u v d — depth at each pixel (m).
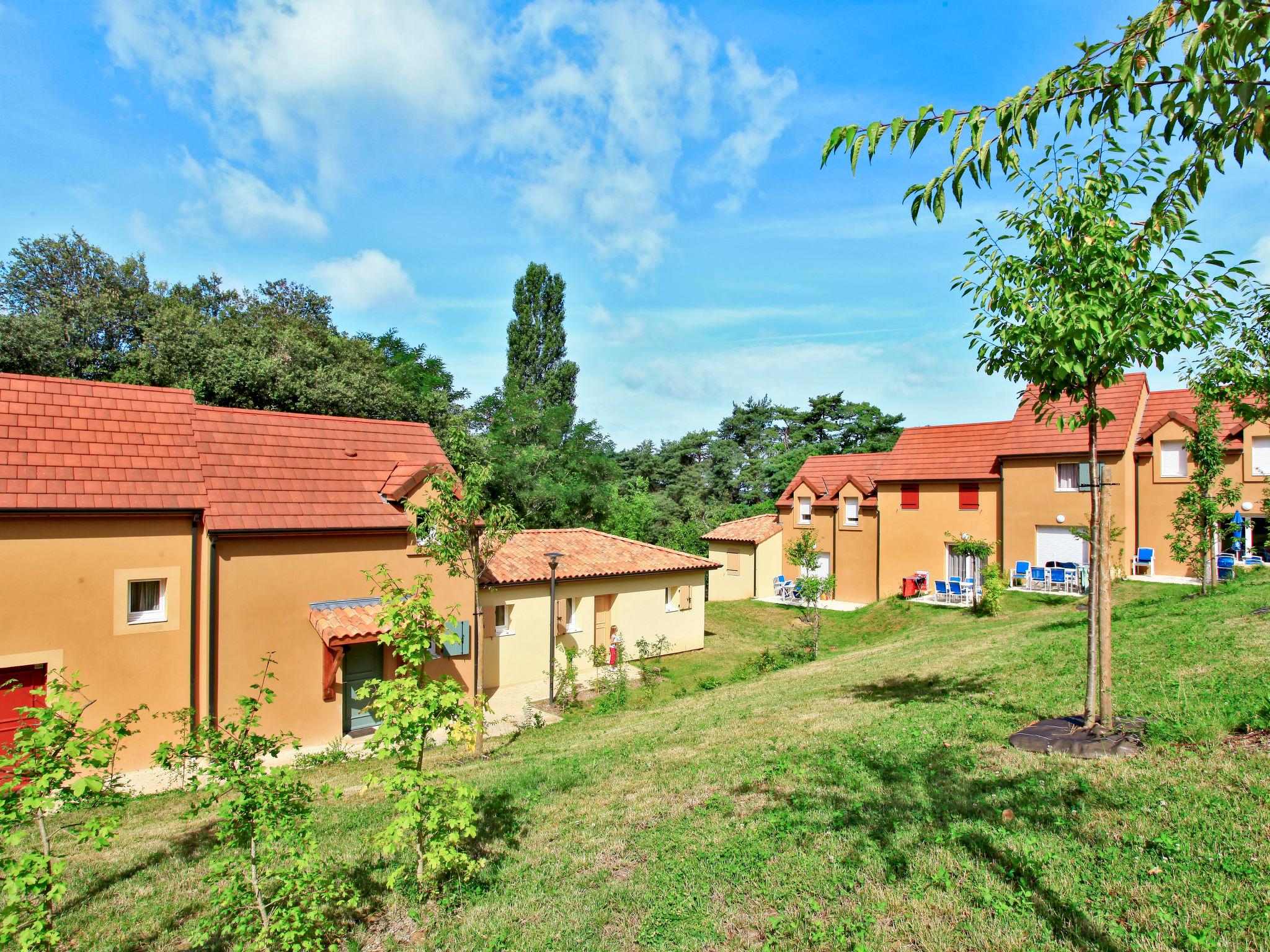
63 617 12.27
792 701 12.89
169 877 7.22
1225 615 13.34
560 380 51.12
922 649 16.95
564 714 16.61
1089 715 7.66
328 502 15.58
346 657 15.45
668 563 24.28
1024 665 12.32
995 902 4.71
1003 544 27.05
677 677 20.73
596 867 6.45
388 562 16.05
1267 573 21.03
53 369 29.55
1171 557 24.38
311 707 14.75
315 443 16.91
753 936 4.89
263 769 5.45
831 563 33.88
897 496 30.39
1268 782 5.70
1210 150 3.46
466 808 6.23
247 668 14.06
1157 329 6.22
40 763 5.09
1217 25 2.72
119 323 33.81
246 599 14.14
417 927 5.71
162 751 5.46
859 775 7.62
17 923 5.09
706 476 59.88
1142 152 6.28
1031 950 4.18
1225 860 4.71
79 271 34.50
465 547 13.69
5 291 32.38
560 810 8.13
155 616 13.33
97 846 5.26
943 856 5.47
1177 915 4.27
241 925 5.09
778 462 56.97
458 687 6.45
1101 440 24.86
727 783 8.23
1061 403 26.19
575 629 21.48
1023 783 6.56
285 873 5.29
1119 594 21.64
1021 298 6.74
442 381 46.06
